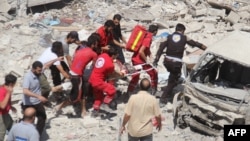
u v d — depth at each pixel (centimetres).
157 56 4462
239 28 6650
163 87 4856
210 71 4094
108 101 4203
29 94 3556
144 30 4462
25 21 6500
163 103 4500
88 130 4066
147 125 3344
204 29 6638
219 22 7000
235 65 4041
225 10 7344
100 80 4112
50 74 4972
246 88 3938
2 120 3406
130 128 3372
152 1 7475
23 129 2959
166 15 6975
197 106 3853
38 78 3622
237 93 3847
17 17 6631
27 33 6044
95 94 4212
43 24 6328
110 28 4450
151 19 6812
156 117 3350
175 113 4106
